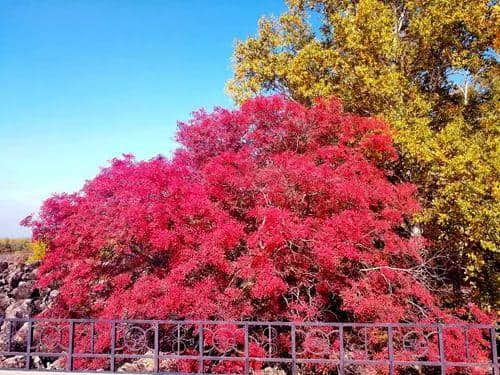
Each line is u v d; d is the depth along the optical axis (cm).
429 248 1138
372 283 869
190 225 820
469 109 1512
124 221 796
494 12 1201
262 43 1973
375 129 1055
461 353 826
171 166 881
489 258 1077
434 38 1282
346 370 880
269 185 842
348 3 1554
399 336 859
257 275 766
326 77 1482
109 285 911
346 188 813
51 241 947
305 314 853
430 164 1094
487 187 972
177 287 754
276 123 1023
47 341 881
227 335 716
